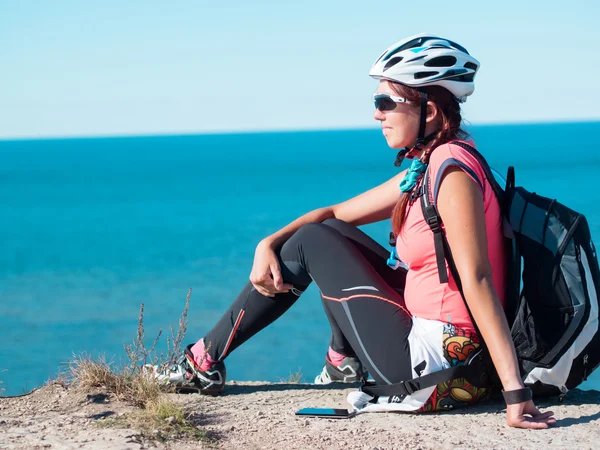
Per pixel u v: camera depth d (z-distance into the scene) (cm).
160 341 2003
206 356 386
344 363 419
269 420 341
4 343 2061
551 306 323
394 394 339
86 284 3244
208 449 300
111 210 7281
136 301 2753
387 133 345
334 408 354
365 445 303
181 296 2827
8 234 5462
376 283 344
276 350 1894
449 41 346
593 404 352
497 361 313
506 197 330
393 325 336
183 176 13088
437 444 300
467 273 306
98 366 389
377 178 11162
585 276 318
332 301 352
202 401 378
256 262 370
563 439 301
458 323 327
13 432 313
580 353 324
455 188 309
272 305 376
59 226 5975
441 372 326
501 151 18400
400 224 336
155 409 339
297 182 10656
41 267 3838
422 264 332
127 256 4134
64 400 364
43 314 2550
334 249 353
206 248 4362
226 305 2602
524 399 313
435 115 335
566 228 317
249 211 6700
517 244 327
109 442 297
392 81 338
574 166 11956
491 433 310
